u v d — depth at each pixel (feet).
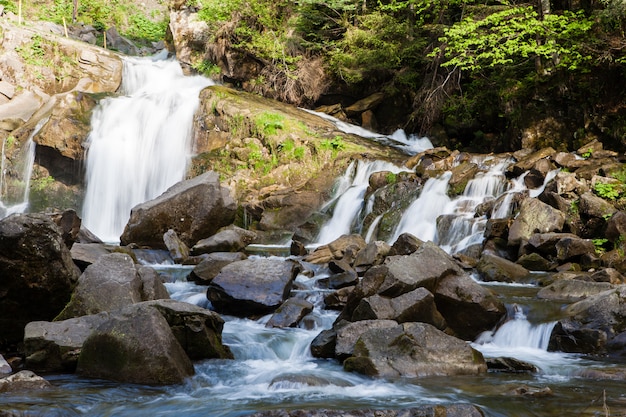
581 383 24.22
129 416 21.02
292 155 67.21
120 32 115.24
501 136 71.82
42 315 29.60
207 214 51.44
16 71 79.46
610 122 60.95
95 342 25.43
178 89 79.46
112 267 30.40
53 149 71.31
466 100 74.28
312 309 33.99
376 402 21.76
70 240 39.17
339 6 77.82
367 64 79.71
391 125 82.07
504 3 67.05
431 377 25.14
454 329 31.42
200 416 20.80
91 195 71.10
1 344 29.09
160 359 24.62
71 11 113.50
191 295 35.83
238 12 84.48
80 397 22.71
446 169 58.49
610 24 61.62
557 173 50.01
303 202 62.23
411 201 55.47
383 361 25.66
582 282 33.96
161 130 73.97
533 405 21.35
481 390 23.15
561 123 64.28
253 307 33.76
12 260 28.02
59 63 81.61
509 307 31.99
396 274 30.94
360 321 28.45
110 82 83.05
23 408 21.17
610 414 20.18
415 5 74.84
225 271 34.81
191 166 70.23
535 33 63.57
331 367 26.94
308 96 83.51
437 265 31.96
